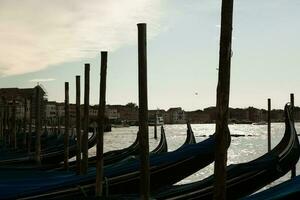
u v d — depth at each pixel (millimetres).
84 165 15469
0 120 38969
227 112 7445
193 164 12898
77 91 16969
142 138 9602
